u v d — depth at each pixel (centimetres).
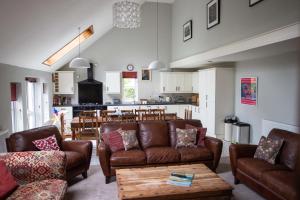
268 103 525
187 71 948
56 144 386
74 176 367
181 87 919
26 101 560
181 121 465
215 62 691
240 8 478
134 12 473
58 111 782
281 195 269
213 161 404
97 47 883
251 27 444
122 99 912
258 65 559
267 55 510
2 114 422
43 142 372
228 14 521
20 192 243
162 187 264
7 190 238
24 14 307
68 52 721
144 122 456
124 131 418
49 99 773
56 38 498
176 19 868
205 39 634
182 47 809
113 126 433
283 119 480
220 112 662
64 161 292
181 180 279
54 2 324
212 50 579
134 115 551
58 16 385
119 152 385
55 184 261
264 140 366
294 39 338
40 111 680
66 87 837
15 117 524
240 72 634
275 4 381
